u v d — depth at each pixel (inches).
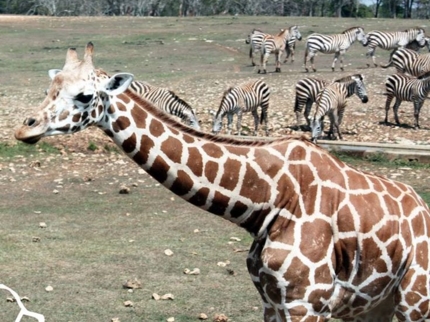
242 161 229.5
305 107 852.0
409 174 625.9
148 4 3053.6
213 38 1617.9
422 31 1280.8
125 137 224.2
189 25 1907.0
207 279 389.7
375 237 234.7
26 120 213.6
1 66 1300.4
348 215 232.4
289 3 3304.6
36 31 1828.2
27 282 383.9
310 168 234.2
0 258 420.2
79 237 462.0
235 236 466.3
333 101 789.9
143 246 444.1
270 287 232.8
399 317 249.6
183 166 227.3
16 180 613.0
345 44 1197.7
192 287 377.7
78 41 1619.1
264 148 233.5
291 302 229.8
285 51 1459.2
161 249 438.6
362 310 244.8
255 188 230.1
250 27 1813.5
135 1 3031.5
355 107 932.6
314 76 1127.6
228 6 3208.7
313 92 837.8
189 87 1050.1
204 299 362.0
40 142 708.0
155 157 226.2
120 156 698.8
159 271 401.7
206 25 1892.2
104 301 359.3
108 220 501.7
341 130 844.0
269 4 3208.7
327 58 1390.3
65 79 214.4
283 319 233.5
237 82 1081.4
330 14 3408.0
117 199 558.9
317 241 228.4
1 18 2237.9
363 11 3521.2
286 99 973.2
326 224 230.4
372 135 823.7
